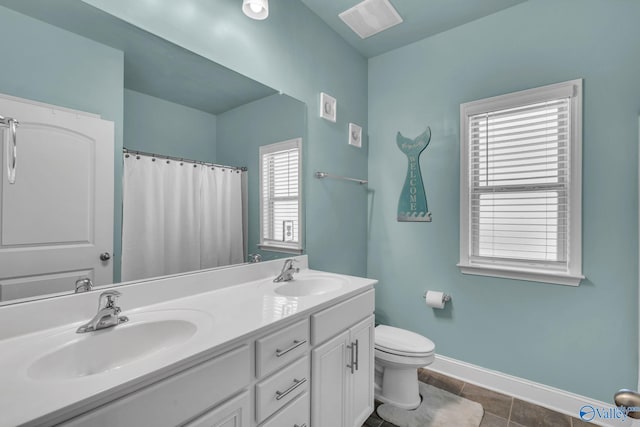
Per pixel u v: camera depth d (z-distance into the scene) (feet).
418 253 7.79
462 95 7.12
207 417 2.72
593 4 5.63
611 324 5.48
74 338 2.97
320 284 5.75
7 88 3.02
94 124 3.62
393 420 5.58
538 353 6.18
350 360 4.82
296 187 6.40
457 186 7.20
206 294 4.53
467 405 6.03
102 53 3.68
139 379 2.22
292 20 6.30
